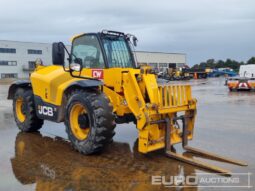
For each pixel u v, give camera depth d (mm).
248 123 8359
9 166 4836
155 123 5055
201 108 11555
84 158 5215
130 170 4645
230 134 7004
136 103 5191
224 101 14023
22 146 5980
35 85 6656
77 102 5418
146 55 62062
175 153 5305
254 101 13992
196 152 5477
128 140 6434
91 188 3998
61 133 7066
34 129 7141
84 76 5926
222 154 5461
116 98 5664
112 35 6160
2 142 6281
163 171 4602
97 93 5301
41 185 4094
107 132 5141
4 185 4102
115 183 4160
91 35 6043
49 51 62188
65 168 4730
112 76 5660
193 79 41344
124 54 6309
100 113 5090
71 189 3965
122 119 5859
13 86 7406
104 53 5871
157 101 5078
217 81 34875
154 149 5129
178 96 5453
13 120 8750
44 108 6441
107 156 5328
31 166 4828
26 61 59844
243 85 19656
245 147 5906
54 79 6164
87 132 5449
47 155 5391
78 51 6289
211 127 7805
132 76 5234
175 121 5730
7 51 57688
